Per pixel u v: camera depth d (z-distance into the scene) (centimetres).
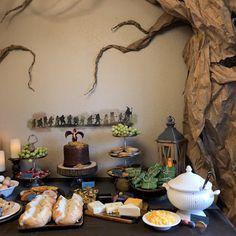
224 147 143
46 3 180
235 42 133
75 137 167
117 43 178
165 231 106
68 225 110
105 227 111
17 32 182
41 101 182
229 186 143
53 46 180
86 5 178
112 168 174
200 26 140
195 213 115
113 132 164
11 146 177
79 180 160
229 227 109
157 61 176
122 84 179
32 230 109
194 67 150
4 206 125
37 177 160
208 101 140
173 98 176
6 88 183
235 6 128
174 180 118
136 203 124
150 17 175
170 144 154
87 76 180
